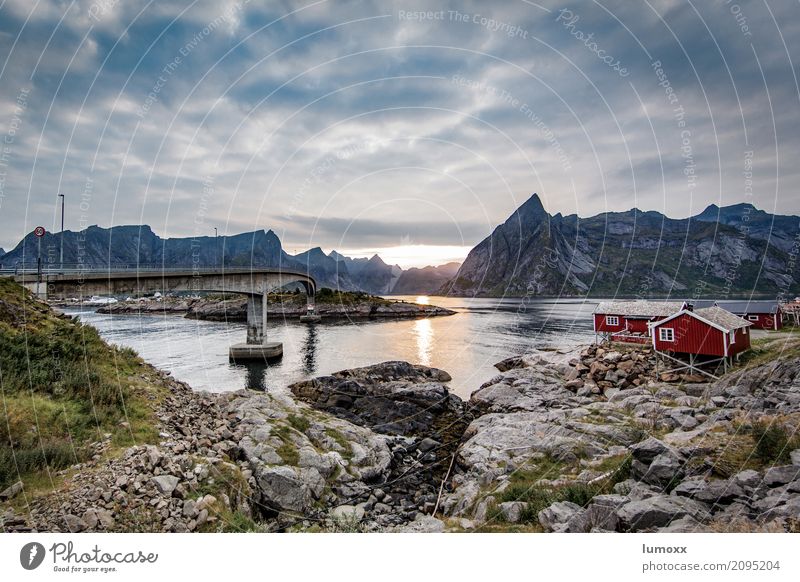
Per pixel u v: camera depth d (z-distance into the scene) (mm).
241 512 10164
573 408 21453
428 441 19672
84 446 10234
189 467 10594
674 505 8141
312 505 11938
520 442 15906
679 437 12555
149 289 36125
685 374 24281
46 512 8039
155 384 15984
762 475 8555
